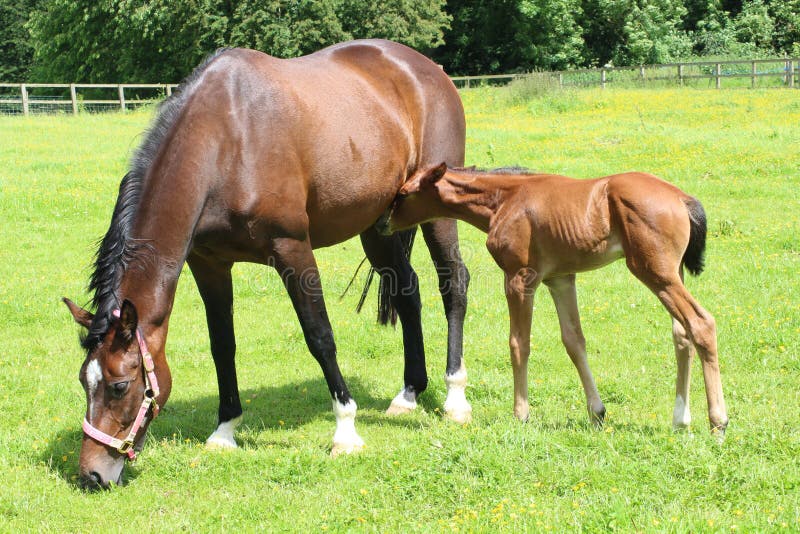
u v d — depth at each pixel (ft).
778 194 43.34
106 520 14.23
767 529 11.52
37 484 15.61
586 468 14.01
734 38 139.54
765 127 63.16
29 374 23.25
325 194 17.74
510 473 14.19
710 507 12.56
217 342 18.15
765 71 112.27
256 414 20.71
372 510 13.62
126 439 15.20
